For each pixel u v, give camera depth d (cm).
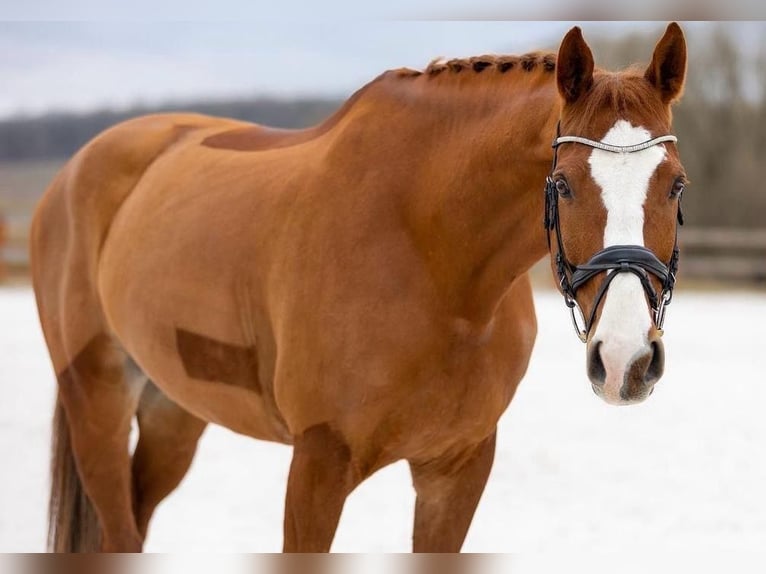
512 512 884
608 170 388
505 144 455
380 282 466
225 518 859
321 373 471
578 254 394
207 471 1040
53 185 709
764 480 996
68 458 672
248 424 553
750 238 3431
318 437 477
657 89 414
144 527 684
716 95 3812
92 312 651
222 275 530
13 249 3478
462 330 470
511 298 503
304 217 493
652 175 386
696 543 779
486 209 463
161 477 682
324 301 471
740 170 3788
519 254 468
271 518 859
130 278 591
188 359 555
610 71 442
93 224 655
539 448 1133
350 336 465
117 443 652
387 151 488
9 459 1038
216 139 632
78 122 6788
